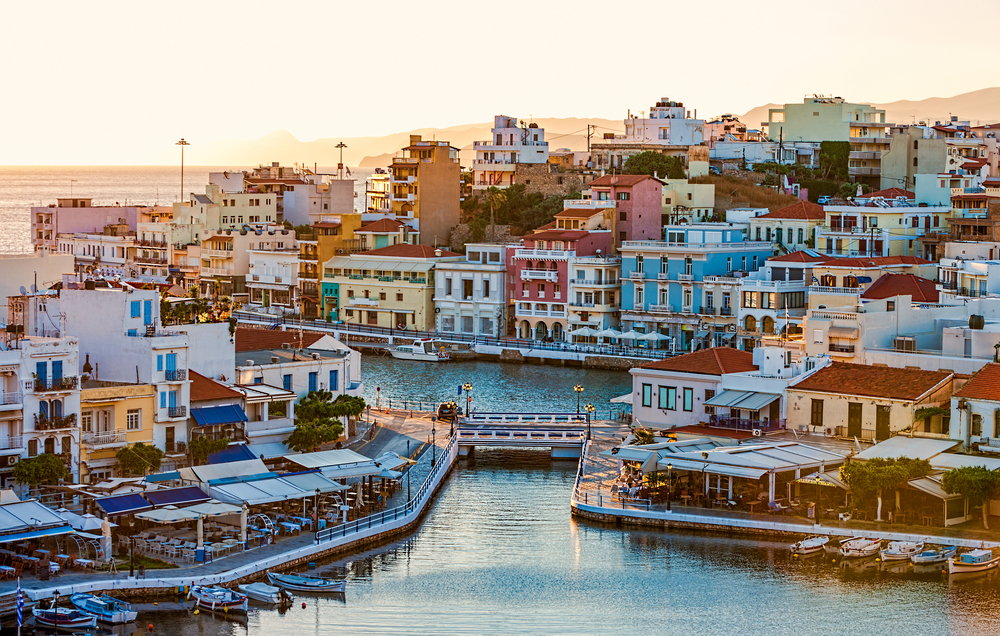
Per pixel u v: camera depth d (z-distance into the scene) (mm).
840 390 123188
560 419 151125
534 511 118188
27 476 103875
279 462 122625
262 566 97938
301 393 138125
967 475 104938
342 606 93875
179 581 93188
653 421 136750
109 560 95750
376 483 123062
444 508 119375
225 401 122500
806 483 112750
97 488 104312
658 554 105062
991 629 89312
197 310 131875
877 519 108750
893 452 113000
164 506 100875
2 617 87500
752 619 92125
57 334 120812
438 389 185000
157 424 116312
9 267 133625
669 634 89750
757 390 128500
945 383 121500
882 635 89000
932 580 98500
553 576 100250
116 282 126812
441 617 92250
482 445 141250
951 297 160750
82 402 111188
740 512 111812
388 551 106500
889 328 137875
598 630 90500
